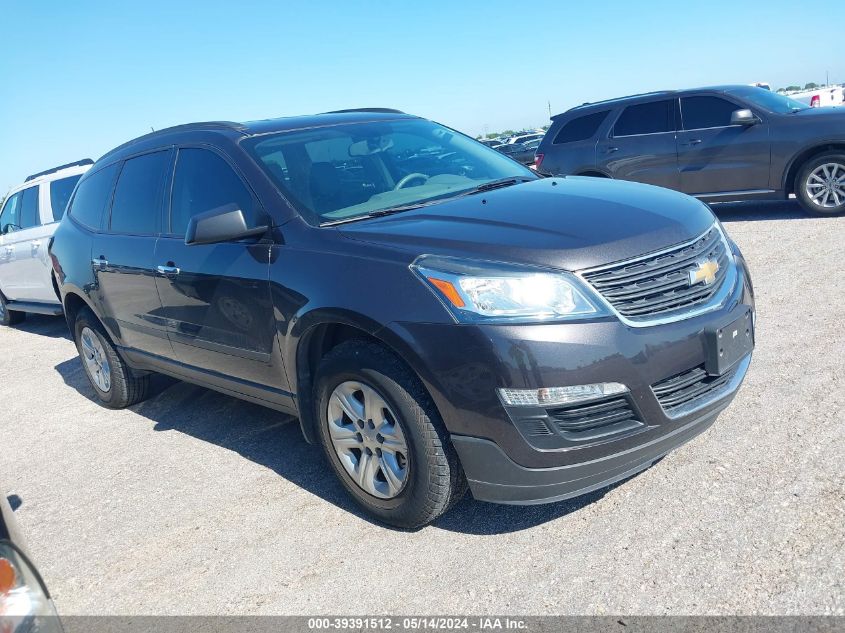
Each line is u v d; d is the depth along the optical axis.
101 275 5.09
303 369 3.60
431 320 2.95
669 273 3.08
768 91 9.75
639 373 2.88
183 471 4.40
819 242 7.59
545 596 2.76
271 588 3.10
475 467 3.01
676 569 2.78
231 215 3.58
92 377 5.86
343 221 3.62
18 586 1.66
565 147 10.96
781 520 2.95
